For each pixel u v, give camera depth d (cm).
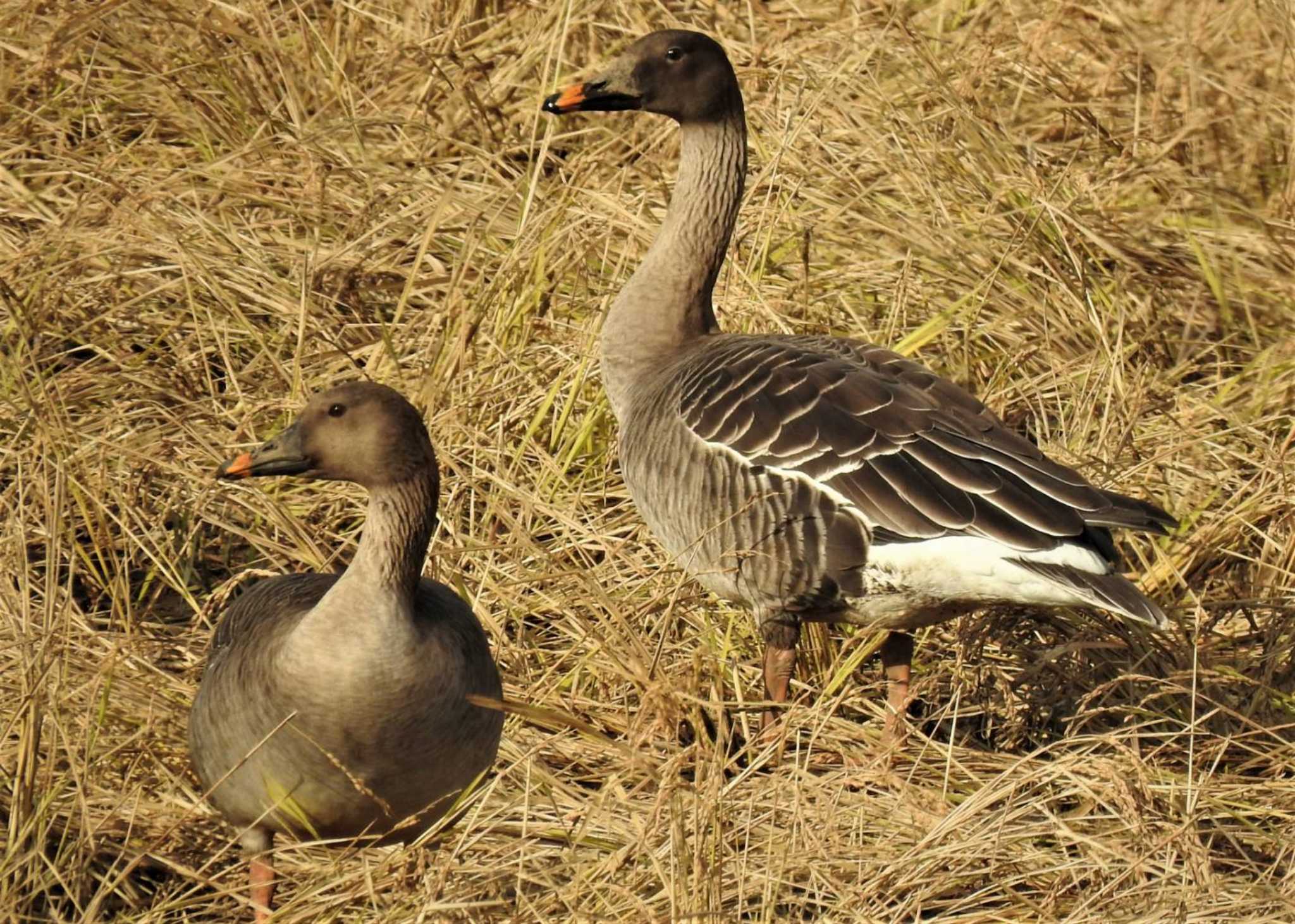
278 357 1291
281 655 763
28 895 804
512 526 1080
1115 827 920
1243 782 977
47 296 1295
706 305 1162
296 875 877
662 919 780
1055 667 1084
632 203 1452
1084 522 939
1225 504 1202
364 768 776
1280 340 1394
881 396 998
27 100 1520
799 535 991
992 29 1731
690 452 1031
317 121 1561
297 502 1178
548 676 1037
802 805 907
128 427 1214
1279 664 1107
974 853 862
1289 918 820
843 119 1522
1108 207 1501
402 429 807
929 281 1395
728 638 1088
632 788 954
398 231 1423
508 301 1316
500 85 1619
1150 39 1666
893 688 1042
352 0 1703
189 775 925
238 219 1423
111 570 1130
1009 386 1311
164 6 1577
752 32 1653
